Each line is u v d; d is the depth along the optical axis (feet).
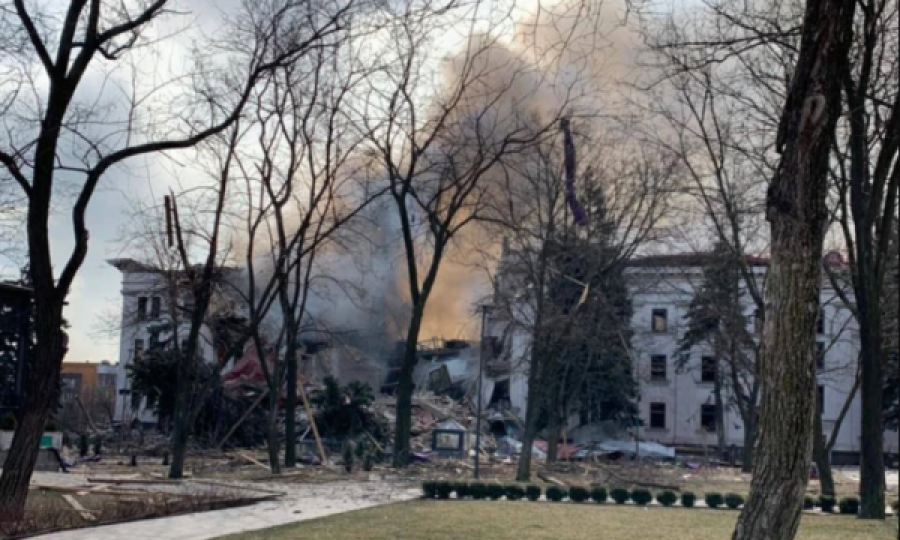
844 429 205.16
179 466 91.40
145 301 161.99
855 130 60.44
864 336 64.54
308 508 65.10
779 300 24.71
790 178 25.09
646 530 54.49
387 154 109.19
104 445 142.31
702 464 153.99
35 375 48.44
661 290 188.14
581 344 135.33
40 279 48.55
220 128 54.49
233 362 171.32
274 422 102.94
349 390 145.69
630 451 163.63
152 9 51.31
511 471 116.26
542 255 110.22
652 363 216.13
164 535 48.08
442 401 179.42
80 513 54.13
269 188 107.55
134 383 149.18
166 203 100.07
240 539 46.80
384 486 88.43
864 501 64.80
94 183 50.29
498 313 142.20
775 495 23.98
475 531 51.57
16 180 49.21
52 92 49.06
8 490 47.52
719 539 50.47
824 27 25.32
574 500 77.51
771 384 24.48
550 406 133.28
